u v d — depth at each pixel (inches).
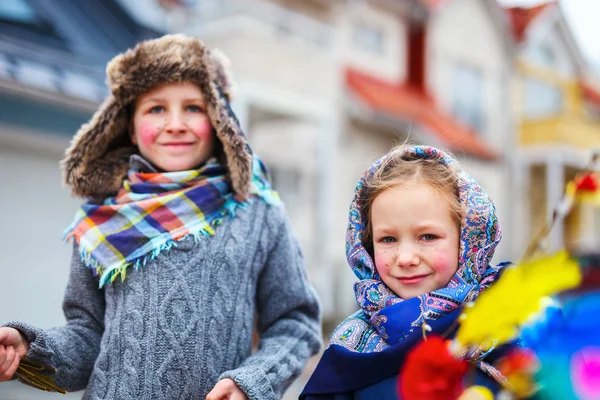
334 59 430.9
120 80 81.0
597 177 63.8
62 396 206.5
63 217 287.3
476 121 657.0
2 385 214.2
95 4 294.2
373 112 508.4
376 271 68.8
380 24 576.4
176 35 83.8
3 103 258.1
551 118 658.2
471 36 652.7
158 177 81.5
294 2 443.5
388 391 59.9
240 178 81.7
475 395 46.7
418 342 59.8
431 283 64.4
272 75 394.0
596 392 43.3
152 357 74.3
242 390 71.4
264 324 84.6
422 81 609.6
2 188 264.2
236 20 377.7
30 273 274.7
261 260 82.6
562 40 727.1
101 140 83.6
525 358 47.5
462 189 65.4
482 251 64.6
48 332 76.4
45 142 275.7
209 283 77.6
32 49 261.6
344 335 66.5
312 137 476.7
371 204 69.1
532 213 695.1
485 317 43.3
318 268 430.3
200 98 82.5
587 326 44.6
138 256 78.0
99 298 81.8
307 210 468.8
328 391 62.1
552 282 40.9
